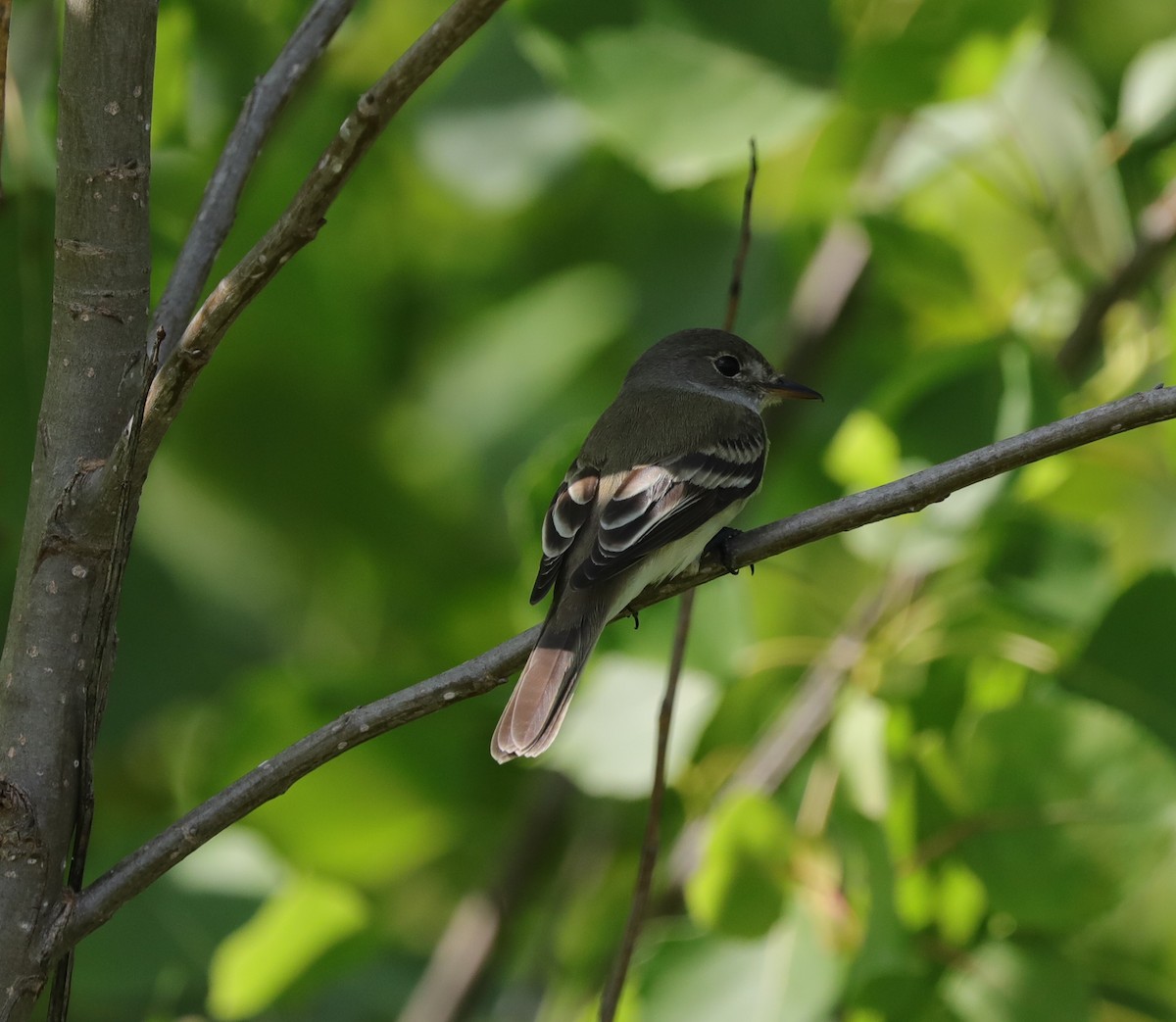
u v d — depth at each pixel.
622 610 8.77
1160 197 10.49
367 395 11.87
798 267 11.77
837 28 9.88
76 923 5.77
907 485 7.05
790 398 10.57
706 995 8.41
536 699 7.79
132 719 10.34
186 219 10.54
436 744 10.25
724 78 9.96
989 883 8.34
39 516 5.96
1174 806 8.27
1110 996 9.41
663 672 9.32
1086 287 10.29
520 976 11.09
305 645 11.63
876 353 11.48
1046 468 9.44
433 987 10.59
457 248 12.90
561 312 12.32
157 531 11.15
